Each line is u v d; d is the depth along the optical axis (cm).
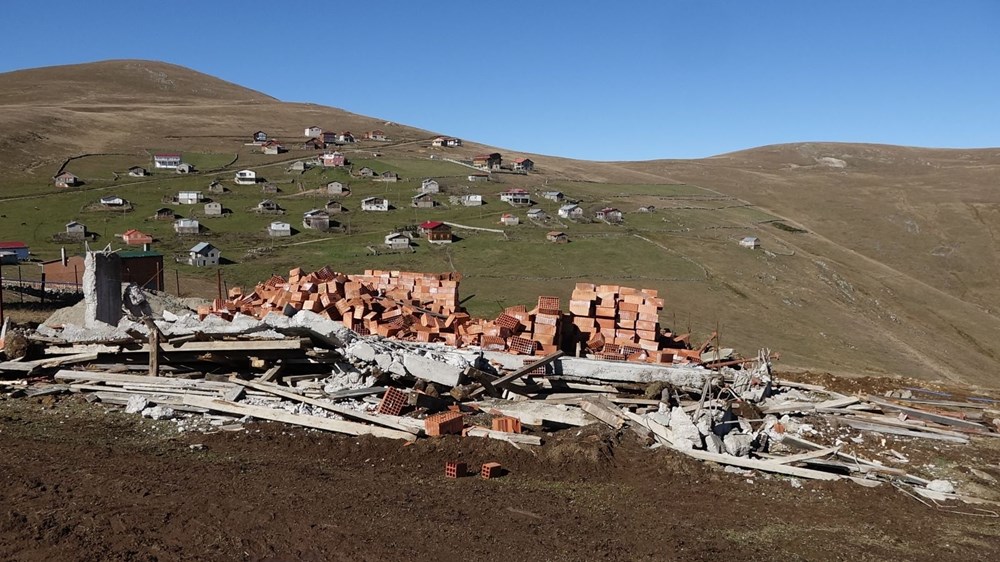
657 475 1045
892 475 1094
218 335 1450
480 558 759
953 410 1449
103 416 1255
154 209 9462
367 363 1402
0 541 750
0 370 1468
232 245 7956
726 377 1498
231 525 808
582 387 1412
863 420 1334
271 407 1264
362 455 1088
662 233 9425
